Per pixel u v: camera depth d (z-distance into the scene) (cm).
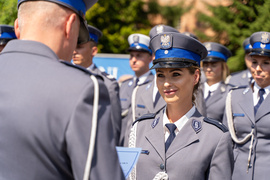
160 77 231
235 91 418
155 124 241
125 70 822
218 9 1473
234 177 390
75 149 132
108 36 1645
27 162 135
